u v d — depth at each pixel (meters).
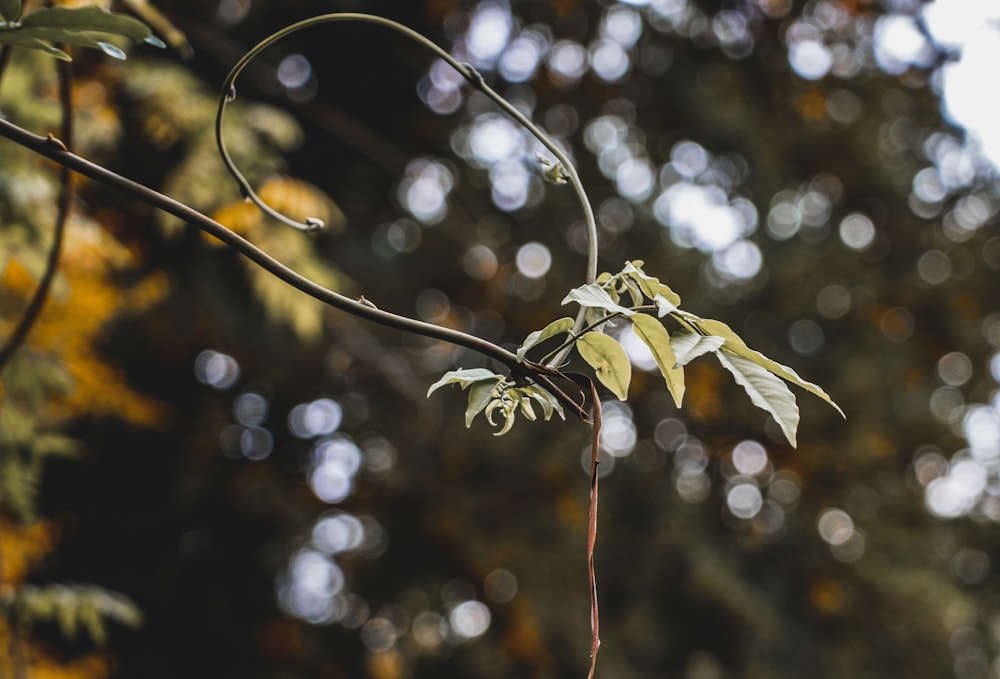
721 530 6.97
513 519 6.15
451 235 6.23
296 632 6.32
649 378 6.34
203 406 6.08
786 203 6.97
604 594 6.40
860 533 7.02
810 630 6.93
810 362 6.77
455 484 6.17
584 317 0.94
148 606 6.05
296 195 2.92
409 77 6.34
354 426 6.32
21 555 2.96
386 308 6.15
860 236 7.35
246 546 6.26
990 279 7.39
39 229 2.37
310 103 5.74
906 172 7.29
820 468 6.82
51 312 2.70
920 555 7.04
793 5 6.52
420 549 6.46
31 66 2.38
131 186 0.90
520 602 6.16
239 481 6.15
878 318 7.01
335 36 5.91
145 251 4.71
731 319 6.54
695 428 6.77
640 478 6.54
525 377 0.89
